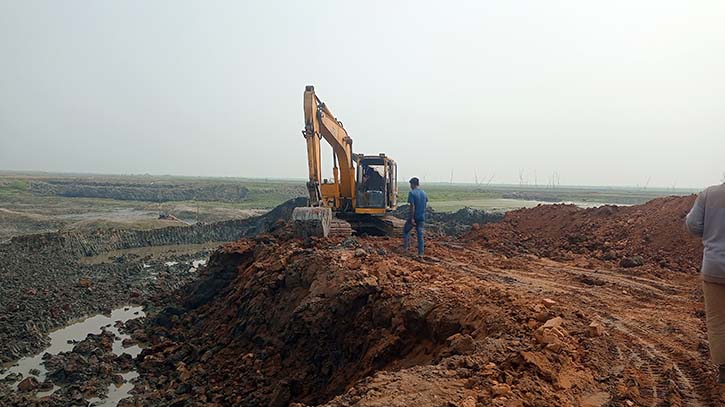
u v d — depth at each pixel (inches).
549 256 665.6
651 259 581.3
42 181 4033.0
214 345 542.0
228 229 1726.1
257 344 494.0
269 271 577.9
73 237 1349.7
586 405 206.7
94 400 459.5
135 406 438.9
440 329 327.3
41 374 516.1
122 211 2566.4
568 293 436.1
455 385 213.5
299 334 436.8
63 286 895.7
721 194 198.1
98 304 792.9
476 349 256.5
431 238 868.6
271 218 1596.9
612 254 620.1
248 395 409.1
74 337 642.8
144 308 776.3
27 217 1910.7
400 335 348.8
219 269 727.1
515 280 494.9
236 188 3880.4
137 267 1099.3
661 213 665.6
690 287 463.2
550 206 873.5
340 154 886.4
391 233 844.6
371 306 394.9
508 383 215.0
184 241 1612.9
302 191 4055.1
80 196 3501.5
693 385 231.9
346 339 398.6
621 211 746.8
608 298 420.2
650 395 220.1
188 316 669.3
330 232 737.6
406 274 440.1
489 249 729.0
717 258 195.3
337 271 461.1
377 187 900.6
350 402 206.2
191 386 461.1
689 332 313.6
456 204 2513.5
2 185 3491.6
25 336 614.2
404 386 212.2
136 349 595.5
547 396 206.5
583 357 258.4
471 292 367.9
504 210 1768.0
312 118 708.0
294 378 401.4
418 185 610.9
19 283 906.1
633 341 293.9
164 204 2962.6
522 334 273.0
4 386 477.4
